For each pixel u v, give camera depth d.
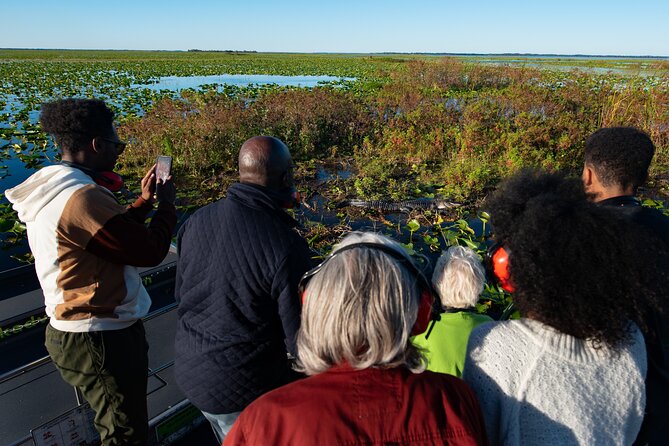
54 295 1.87
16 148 10.66
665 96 10.12
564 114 10.16
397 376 1.05
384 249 1.13
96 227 1.80
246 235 1.70
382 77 30.14
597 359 1.15
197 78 34.75
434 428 0.98
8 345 2.95
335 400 1.00
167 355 2.89
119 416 2.02
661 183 8.23
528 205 1.29
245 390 1.77
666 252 1.37
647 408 1.46
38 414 2.44
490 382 1.20
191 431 2.71
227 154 9.30
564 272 1.13
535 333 1.18
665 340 1.61
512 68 21.84
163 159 2.19
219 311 1.73
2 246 5.97
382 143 10.42
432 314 1.33
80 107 1.98
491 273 1.46
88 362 1.91
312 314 1.08
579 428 1.12
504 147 8.78
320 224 6.39
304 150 10.20
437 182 8.38
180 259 1.87
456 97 15.67
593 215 1.21
